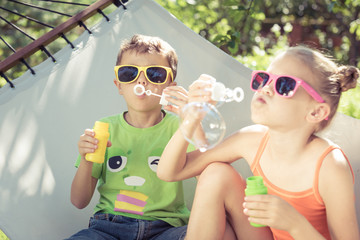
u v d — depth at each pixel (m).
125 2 2.96
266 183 1.91
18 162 2.43
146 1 2.84
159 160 2.03
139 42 2.25
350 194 1.76
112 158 2.23
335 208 1.76
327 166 1.78
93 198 2.49
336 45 10.52
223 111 2.68
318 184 1.79
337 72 1.83
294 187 1.84
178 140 1.93
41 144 2.49
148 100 2.17
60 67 2.65
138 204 2.16
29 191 2.40
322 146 1.82
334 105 1.84
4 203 2.35
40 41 2.60
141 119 2.27
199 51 2.77
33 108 2.53
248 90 2.72
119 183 2.20
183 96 1.91
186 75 2.74
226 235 1.88
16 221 2.34
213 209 1.80
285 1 10.19
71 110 2.59
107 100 2.67
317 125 1.84
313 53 1.83
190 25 6.18
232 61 2.75
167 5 5.86
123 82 2.17
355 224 1.76
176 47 2.78
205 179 1.84
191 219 1.82
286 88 1.73
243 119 2.68
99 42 2.75
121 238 2.09
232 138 2.04
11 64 2.54
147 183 2.19
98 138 2.02
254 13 4.25
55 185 2.45
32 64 6.79
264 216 1.64
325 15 10.55
